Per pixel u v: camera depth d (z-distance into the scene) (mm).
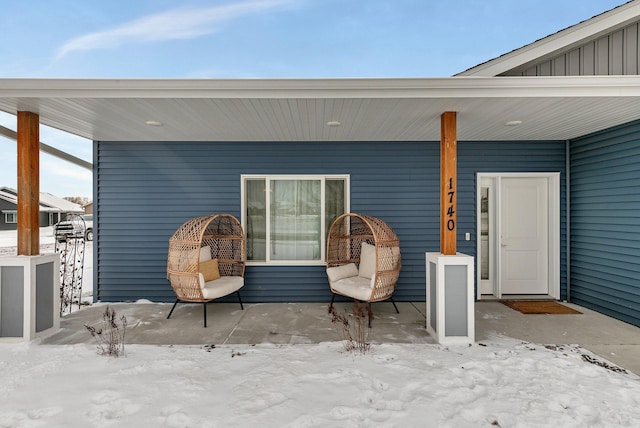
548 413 2404
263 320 4512
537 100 3453
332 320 4117
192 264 4391
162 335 3967
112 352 3381
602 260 4754
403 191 5445
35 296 3785
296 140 5344
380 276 4387
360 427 2260
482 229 5637
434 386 2752
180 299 4465
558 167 5418
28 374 2941
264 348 3568
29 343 3664
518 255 5625
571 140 5352
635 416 2377
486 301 5371
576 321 4426
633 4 4164
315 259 5523
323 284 5426
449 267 3676
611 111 3842
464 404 2516
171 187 5410
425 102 3496
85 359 3256
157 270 5410
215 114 3912
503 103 3543
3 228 23641
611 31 4398
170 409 2438
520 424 2289
